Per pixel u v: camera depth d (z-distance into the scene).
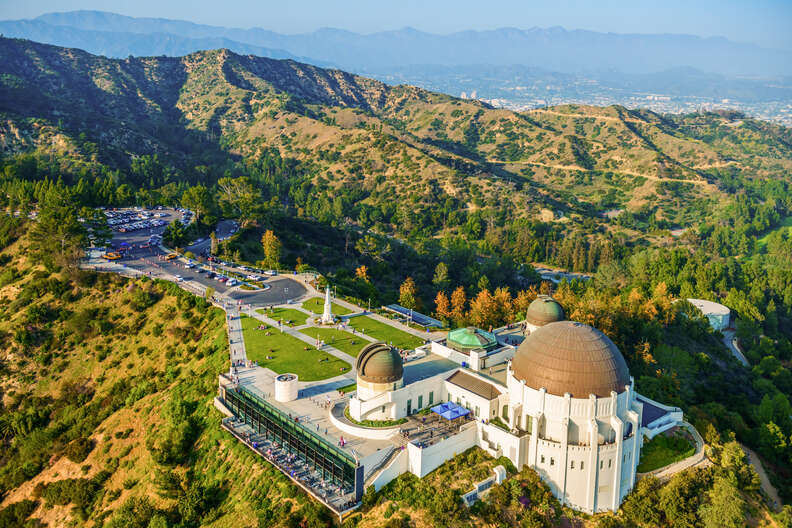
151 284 173.00
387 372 102.56
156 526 93.50
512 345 130.25
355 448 94.94
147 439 117.06
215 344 142.25
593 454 90.06
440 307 191.50
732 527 88.25
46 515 110.44
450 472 94.56
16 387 145.88
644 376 139.75
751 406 146.50
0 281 179.12
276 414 106.19
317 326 157.25
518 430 97.19
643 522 91.75
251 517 90.50
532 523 86.81
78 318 158.62
